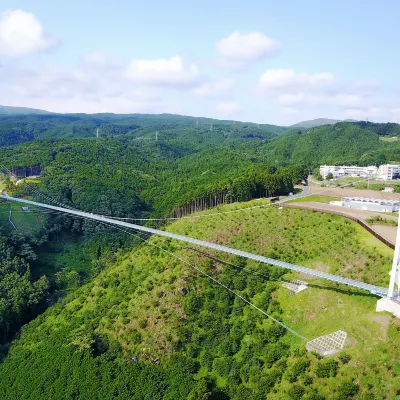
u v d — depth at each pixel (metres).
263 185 172.75
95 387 89.88
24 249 173.00
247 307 98.38
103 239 198.00
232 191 169.25
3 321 128.75
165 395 84.69
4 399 97.19
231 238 121.12
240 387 81.62
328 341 80.12
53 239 199.12
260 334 89.69
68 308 121.94
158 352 93.50
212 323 96.94
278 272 103.12
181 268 112.00
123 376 90.25
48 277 169.38
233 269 108.50
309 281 95.81
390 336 73.62
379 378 68.06
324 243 108.25
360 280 90.19
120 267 132.12
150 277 115.00
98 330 104.44
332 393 69.62
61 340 105.75
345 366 72.69
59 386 93.31
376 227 112.88
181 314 99.81
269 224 124.00
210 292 104.56
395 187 185.25
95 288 125.06
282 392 74.81
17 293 141.38
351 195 167.88
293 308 92.19
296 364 77.12
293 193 178.75
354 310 83.81
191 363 89.94
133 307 105.94
